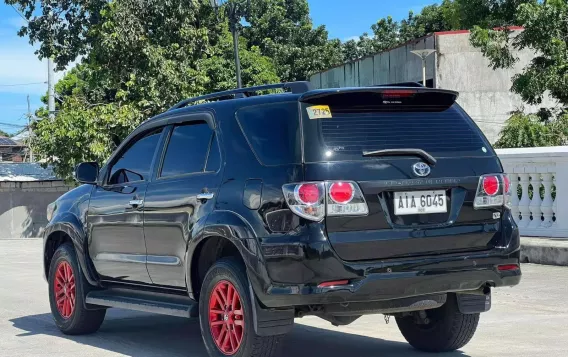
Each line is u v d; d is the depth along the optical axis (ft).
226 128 19.11
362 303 16.85
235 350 17.85
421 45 101.71
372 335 23.45
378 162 17.10
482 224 18.03
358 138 17.33
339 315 17.47
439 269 17.12
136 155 22.58
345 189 16.57
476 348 20.98
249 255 17.03
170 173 20.81
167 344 22.95
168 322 26.86
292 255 16.37
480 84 99.91
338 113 17.54
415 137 17.93
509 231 18.31
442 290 17.33
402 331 21.17
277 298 16.53
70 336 24.58
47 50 84.74
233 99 19.63
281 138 17.53
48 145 76.23
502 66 74.64
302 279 16.30
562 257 35.63
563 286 30.73
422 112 18.51
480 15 85.97
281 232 16.67
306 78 134.00
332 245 16.30
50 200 86.79
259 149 17.94
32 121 81.30
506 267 18.10
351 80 119.65
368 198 16.74
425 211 17.34
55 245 26.11
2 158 189.88
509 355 20.07
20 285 38.60
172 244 20.02
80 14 84.53
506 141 64.08
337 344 22.21
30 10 84.38
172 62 78.69
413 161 17.46
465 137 18.60
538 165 39.60
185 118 20.84
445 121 18.62
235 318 17.88
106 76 79.00
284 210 16.69
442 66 99.04
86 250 23.89
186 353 21.57
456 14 100.99
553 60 70.49
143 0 78.33
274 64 131.64
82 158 76.28
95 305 23.62
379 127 17.72
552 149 38.75
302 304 16.30
